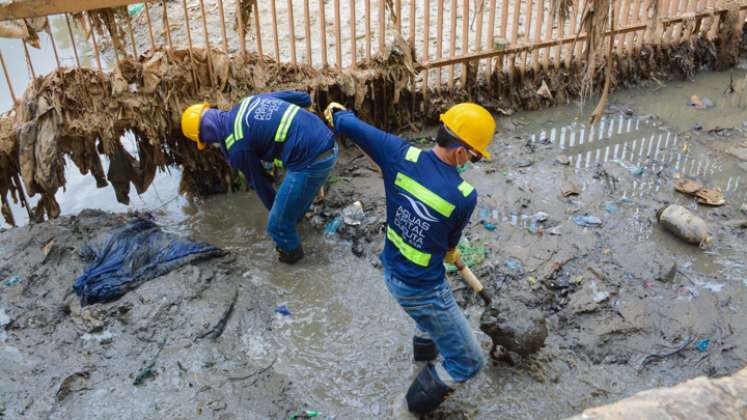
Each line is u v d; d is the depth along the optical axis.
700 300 4.34
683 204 5.37
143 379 3.87
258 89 5.51
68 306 4.40
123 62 5.17
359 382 3.91
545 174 5.77
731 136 6.38
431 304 3.21
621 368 3.92
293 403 3.76
